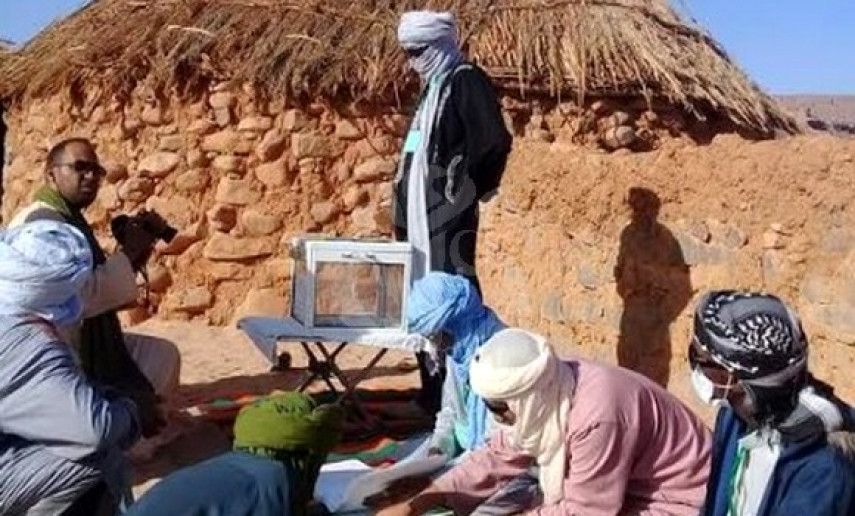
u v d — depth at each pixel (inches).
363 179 467.5
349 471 199.8
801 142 256.2
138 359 274.1
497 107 285.1
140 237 252.2
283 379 373.4
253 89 462.9
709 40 488.7
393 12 476.1
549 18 473.1
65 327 167.9
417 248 284.2
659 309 295.9
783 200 257.6
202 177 466.3
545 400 160.2
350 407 295.6
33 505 161.5
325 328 278.8
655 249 296.2
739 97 468.8
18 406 157.1
